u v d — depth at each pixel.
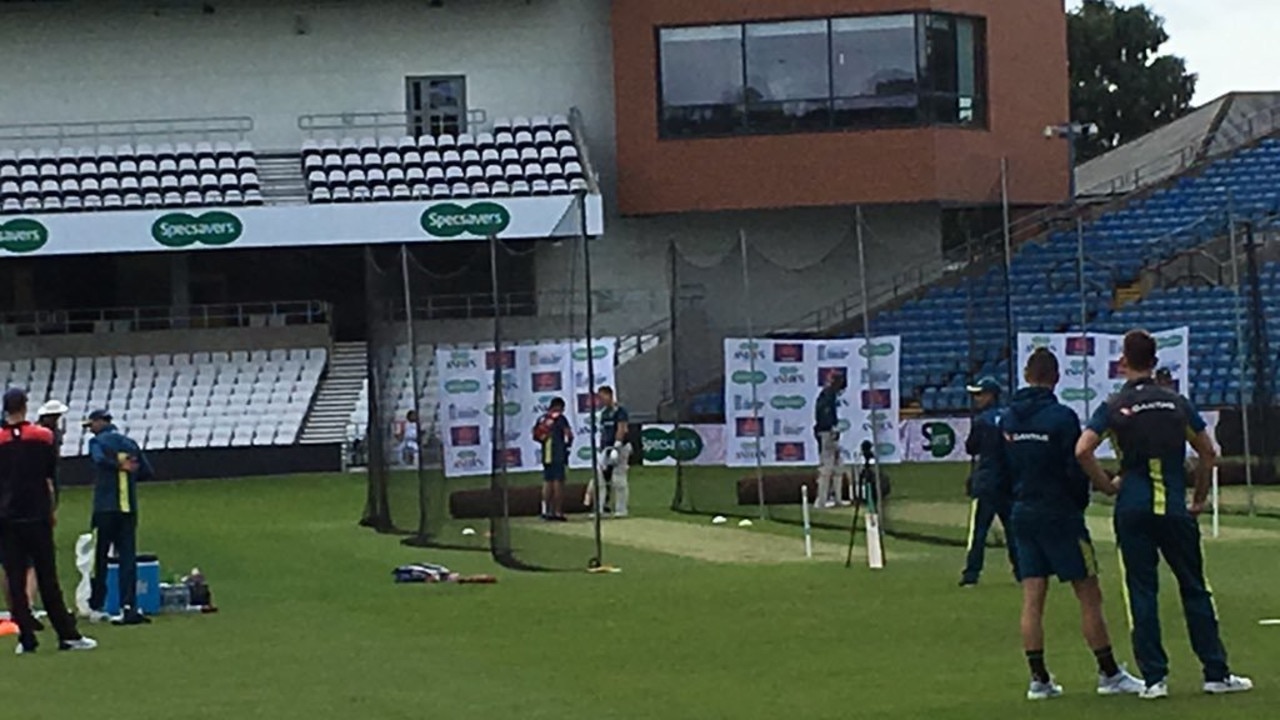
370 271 28.91
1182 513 11.51
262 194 45.25
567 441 27.69
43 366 45.53
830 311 45.66
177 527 30.00
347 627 17.11
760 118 45.91
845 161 45.62
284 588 20.97
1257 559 20.36
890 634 15.27
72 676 14.55
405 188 45.19
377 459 28.89
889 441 24.38
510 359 26.55
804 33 45.69
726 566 21.41
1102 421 11.45
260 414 44.34
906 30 45.38
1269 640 14.19
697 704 12.16
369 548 25.56
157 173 45.44
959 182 45.72
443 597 19.23
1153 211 46.03
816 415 25.39
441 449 27.14
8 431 16.11
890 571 20.17
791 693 12.48
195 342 46.06
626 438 29.62
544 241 45.66
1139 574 11.61
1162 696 11.64
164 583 19.67
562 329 43.91
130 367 45.59
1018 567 12.55
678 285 40.59
